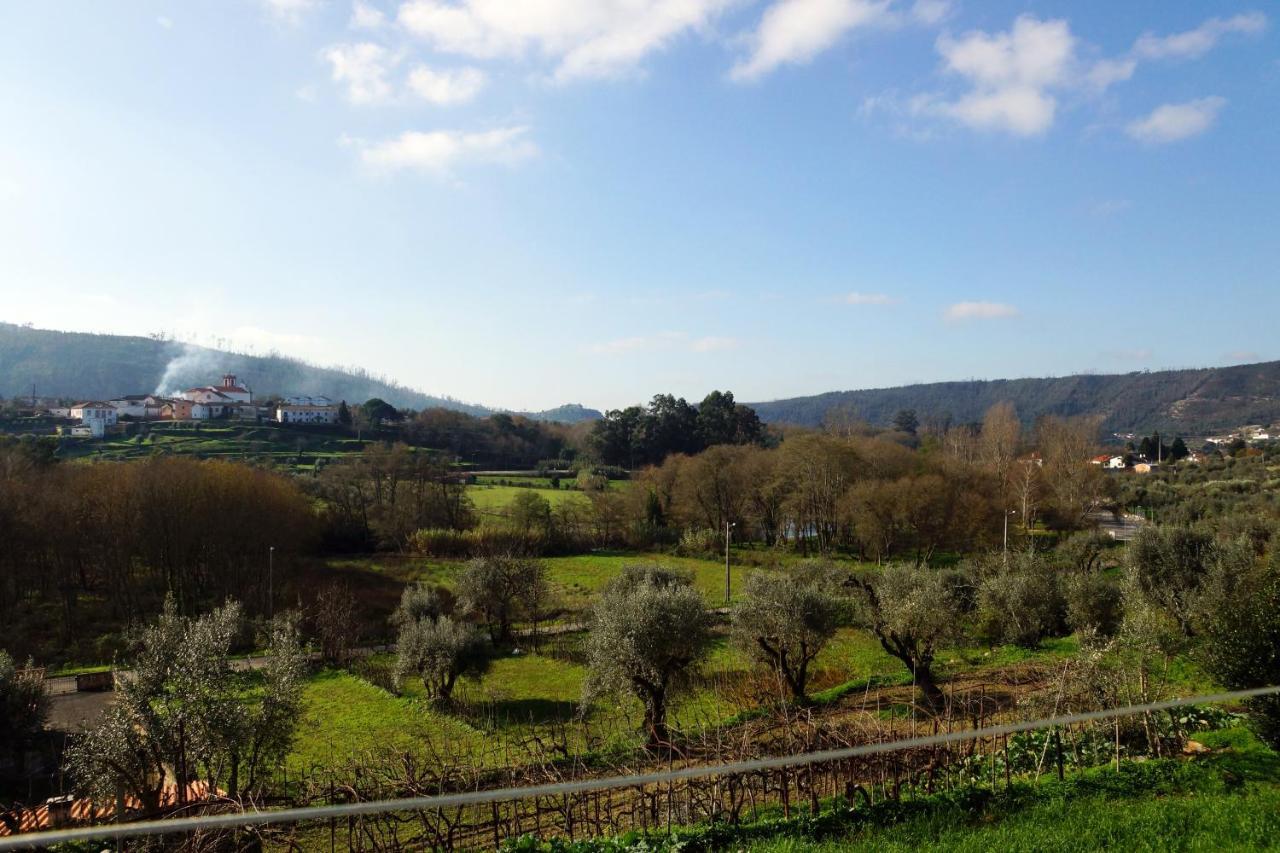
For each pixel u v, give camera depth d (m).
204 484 49.88
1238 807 11.34
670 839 12.09
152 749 16.45
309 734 26.86
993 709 22.08
